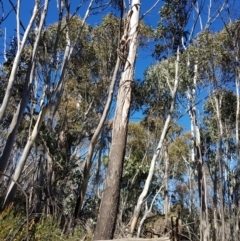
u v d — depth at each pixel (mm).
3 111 8977
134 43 8242
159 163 20484
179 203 22797
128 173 19656
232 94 18781
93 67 18906
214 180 16531
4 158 8938
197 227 18000
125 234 12047
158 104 17812
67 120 18141
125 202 18719
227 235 15344
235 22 14922
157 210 22672
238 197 16188
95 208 13508
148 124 20609
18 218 6020
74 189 13641
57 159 13766
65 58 13125
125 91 7855
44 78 13203
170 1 15828
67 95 19531
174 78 16625
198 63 15578
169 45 16516
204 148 18281
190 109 15891
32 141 9844
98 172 18094
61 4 12414
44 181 13453
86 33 17297
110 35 18438
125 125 7633
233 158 19047
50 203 10984
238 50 15344
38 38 10156
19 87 14227
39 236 5766
